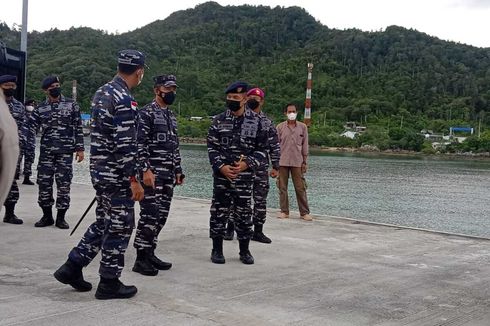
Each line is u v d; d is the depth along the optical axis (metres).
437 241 7.08
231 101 5.13
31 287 4.22
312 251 6.09
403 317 3.94
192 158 33.38
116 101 3.84
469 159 60.62
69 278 4.07
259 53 104.44
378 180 25.56
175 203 9.58
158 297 4.11
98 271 4.47
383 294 4.50
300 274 5.05
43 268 4.80
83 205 8.61
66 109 6.51
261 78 84.12
